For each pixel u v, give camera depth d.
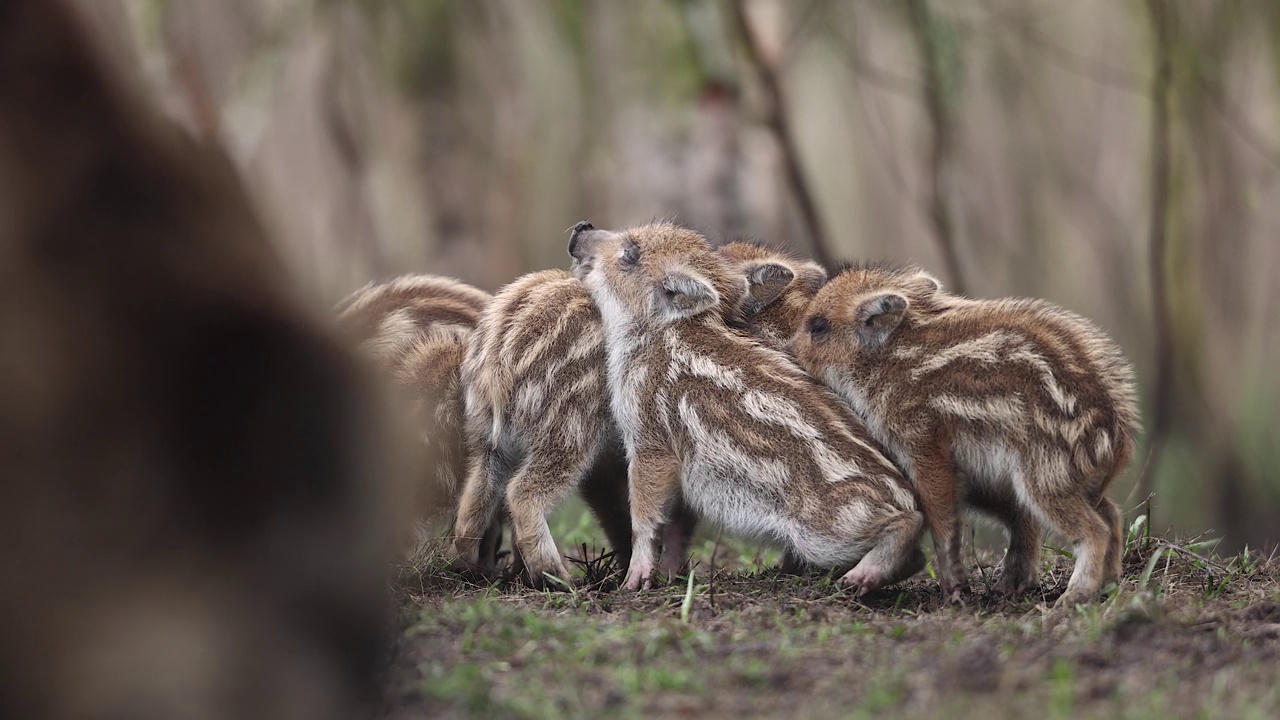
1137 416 10.25
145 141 3.98
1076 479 9.74
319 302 4.54
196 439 4.16
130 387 4.02
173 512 4.18
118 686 4.14
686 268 11.48
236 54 21.36
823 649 7.88
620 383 11.31
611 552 11.78
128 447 4.06
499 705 6.56
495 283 24.80
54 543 4.03
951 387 10.23
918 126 26.48
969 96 26.72
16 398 3.86
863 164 34.34
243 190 4.28
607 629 8.38
